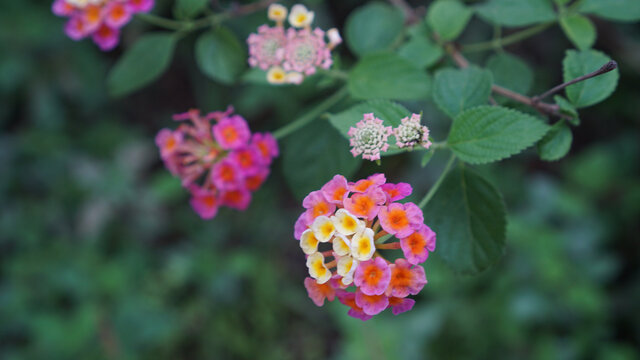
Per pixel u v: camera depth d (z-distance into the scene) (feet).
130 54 0.89
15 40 1.72
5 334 1.52
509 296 1.46
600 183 1.61
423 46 0.83
